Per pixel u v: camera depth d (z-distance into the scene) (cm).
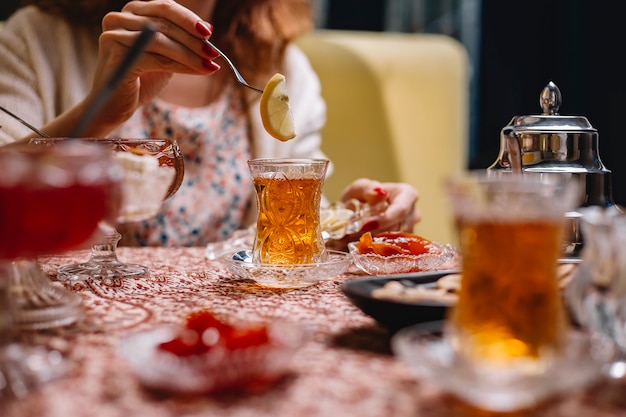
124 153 107
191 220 201
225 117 208
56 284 104
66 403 57
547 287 63
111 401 57
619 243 67
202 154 203
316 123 226
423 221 291
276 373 62
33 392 59
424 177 290
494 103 345
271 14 211
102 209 71
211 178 204
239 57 209
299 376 64
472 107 361
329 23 352
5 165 65
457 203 66
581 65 319
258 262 112
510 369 60
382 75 285
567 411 56
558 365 58
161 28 133
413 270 116
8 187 65
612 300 67
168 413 55
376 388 61
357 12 354
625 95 307
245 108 210
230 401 58
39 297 85
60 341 74
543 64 330
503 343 63
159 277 112
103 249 122
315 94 229
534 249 63
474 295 64
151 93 163
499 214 63
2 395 58
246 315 86
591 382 60
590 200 117
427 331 67
